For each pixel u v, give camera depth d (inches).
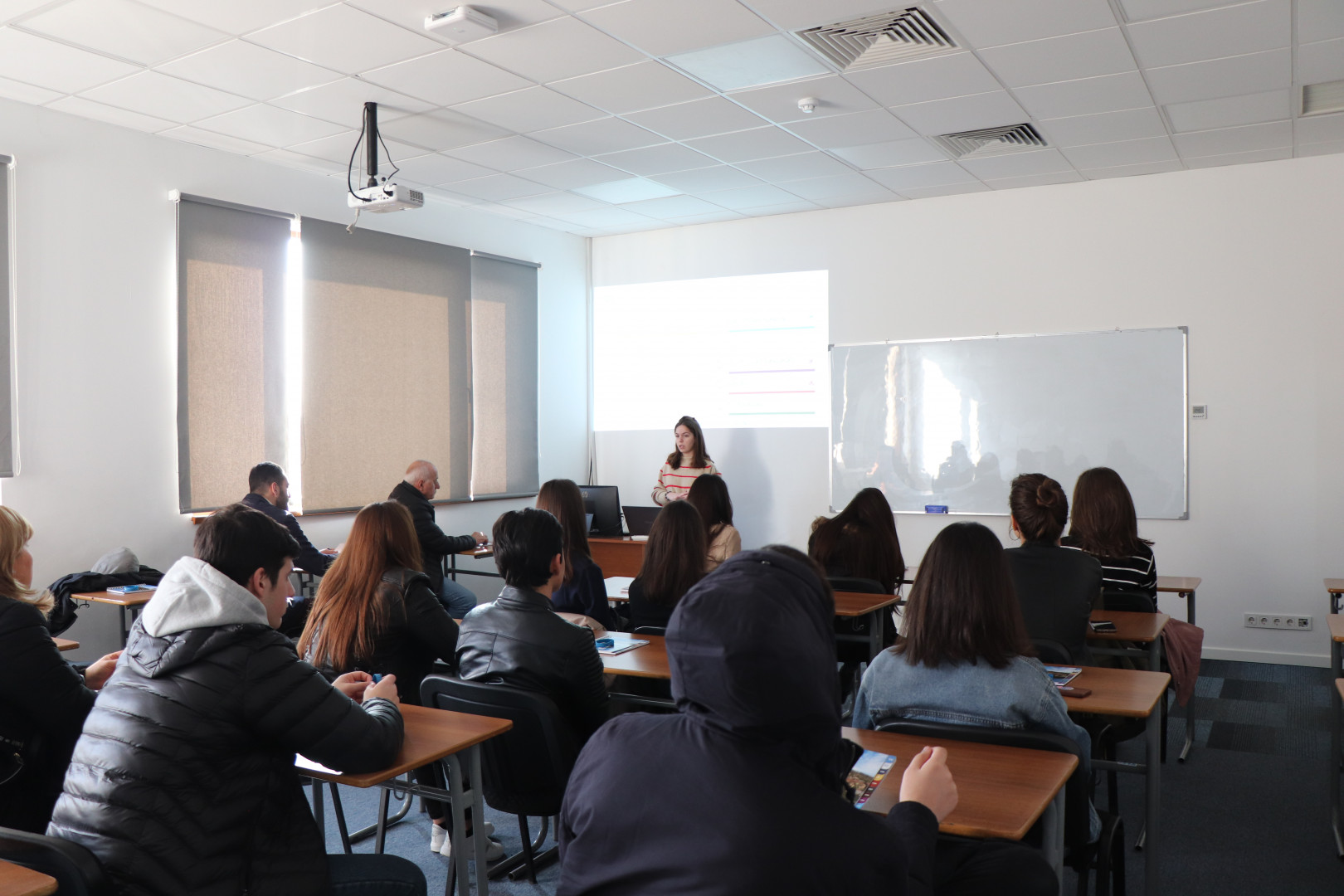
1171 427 230.7
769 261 281.0
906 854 40.8
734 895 37.6
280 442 218.2
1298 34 151.4
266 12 139.4
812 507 275.6
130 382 191.0
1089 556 116.9
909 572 245.9
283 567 67.7
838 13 143.4
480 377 270.7
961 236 254.8
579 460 308.2
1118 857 87.7
